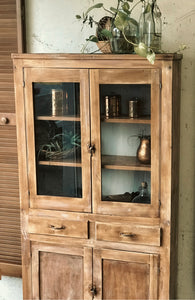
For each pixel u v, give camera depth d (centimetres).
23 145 240
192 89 249
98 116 226
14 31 267
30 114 236
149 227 226
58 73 227
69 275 244
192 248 264
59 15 263
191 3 243
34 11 266
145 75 215
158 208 224
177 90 232
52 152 236
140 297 233
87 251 238
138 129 222
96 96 224
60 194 239
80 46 263
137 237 228
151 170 223
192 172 257
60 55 224
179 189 259
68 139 233
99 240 235
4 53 270
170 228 224
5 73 271
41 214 243
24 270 251
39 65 229
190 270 266
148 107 218
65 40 264
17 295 299
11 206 285
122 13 218
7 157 280
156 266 228
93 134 228
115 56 216
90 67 222
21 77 233
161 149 220
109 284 238
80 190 235
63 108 230
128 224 229
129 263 232
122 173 228
